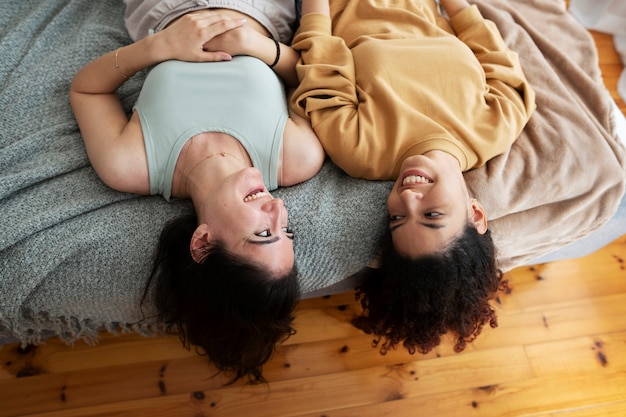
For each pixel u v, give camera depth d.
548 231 0.99
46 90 0.97
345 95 0.92
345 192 0.93
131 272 0.85
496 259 0.96
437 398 1.13
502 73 0.98
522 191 0.94
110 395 1.08
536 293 1.26
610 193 0.98
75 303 0.86
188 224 0.83
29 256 0.81
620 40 1.58
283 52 0.97
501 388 1.14
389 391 1.13
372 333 1.12
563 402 1.13
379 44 0.96
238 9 0.98
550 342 1.20
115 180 0.85
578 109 1.03
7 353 1.11
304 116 0.94
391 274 0.87
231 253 0.77
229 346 0.85
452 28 1.12
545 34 1.19
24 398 1.07
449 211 0.81
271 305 0.80
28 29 1.08
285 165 0.90
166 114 0.86
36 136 0.91
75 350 1.12
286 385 1.12
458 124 0.90
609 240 1.13
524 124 0.97
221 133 0.87
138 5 1.05
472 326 0.93
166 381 1.11
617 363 1.18
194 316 0.83
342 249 0.90
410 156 0.88
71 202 0.86
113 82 0.90
